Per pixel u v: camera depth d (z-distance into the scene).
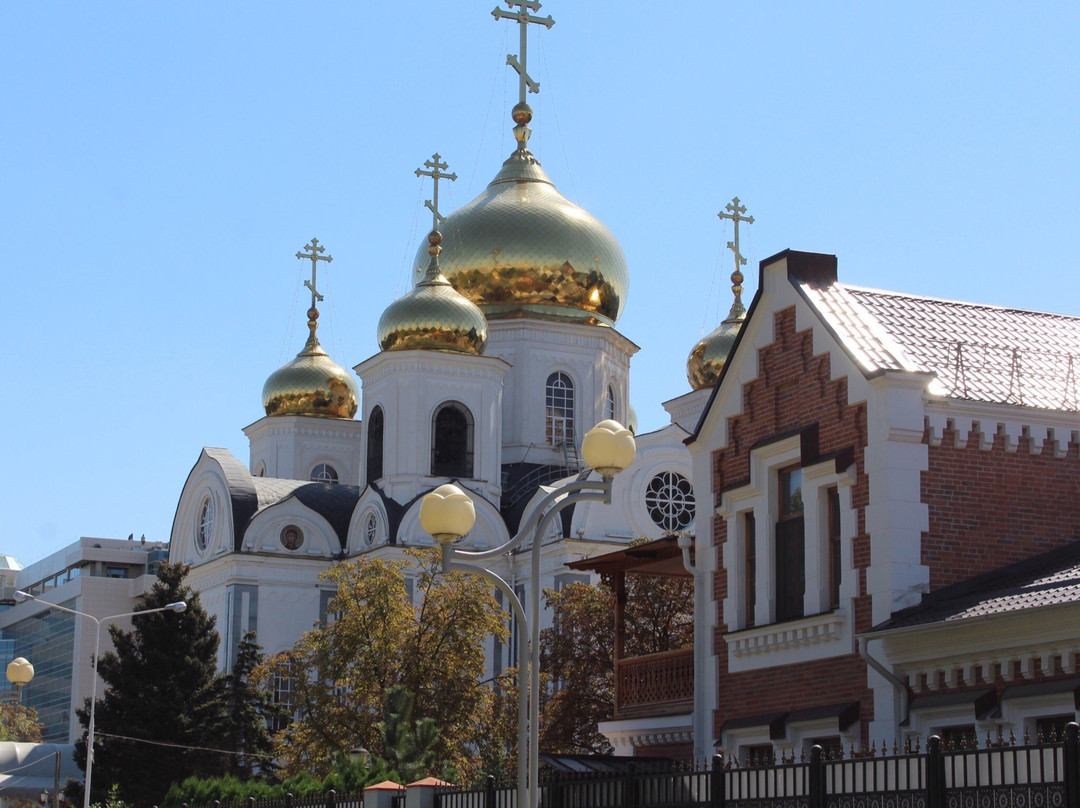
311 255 94.81
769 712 29.50
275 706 69.81
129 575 125.25
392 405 78.00
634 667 35.81
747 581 30.88
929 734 25.52
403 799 27.25
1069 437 28.22
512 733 54.50
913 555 26.78
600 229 84.00
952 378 28.22
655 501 73.12
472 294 82.75
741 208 88.81
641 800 22.41
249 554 76.19
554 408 81.94
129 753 63.38
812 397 29.19
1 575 147.38
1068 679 23.25
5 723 100.69
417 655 54.25
